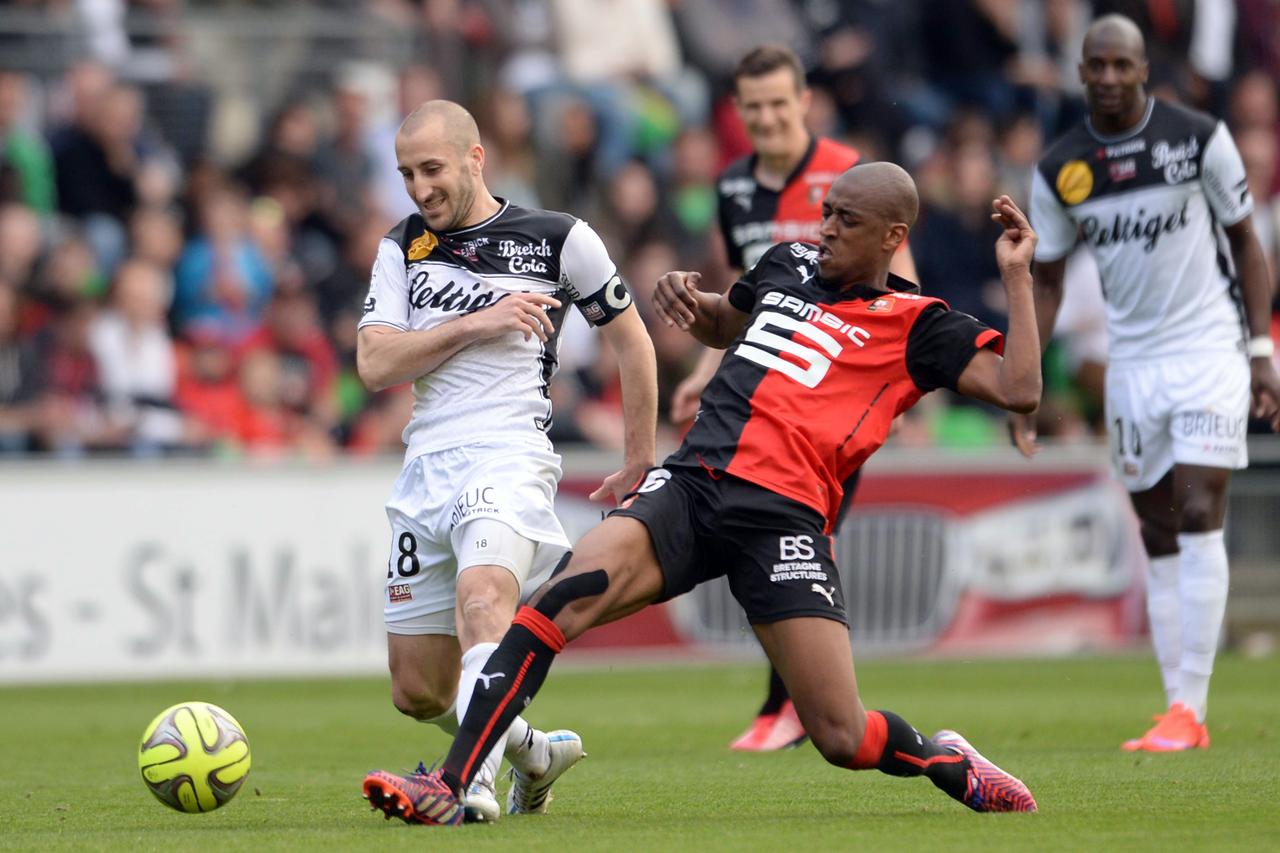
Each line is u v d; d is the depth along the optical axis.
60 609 42.84
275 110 58.12
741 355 18.08
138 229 49.91
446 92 59.47
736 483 17.28
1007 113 61.12
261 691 40.81
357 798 20.88
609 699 37.75
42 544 42.78
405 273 19.52
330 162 54.56
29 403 46.47
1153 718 31.78
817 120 59.59
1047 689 38.62
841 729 16.98
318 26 58.69
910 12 61.97
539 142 57.72
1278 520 49.75
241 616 43.91
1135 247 26.91
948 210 54.81
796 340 17.81
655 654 46.97
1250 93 59.12
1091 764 23.47
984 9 61.50
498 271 19.33
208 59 57.62
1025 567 47.56
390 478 45.12
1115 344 27.59
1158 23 60.53
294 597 44.28
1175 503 26.80
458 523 18.53
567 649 46.56
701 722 32.44
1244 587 49.59
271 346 50.22
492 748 16.70
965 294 54.50
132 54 56.41
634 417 19.61
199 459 45.91
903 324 17.58
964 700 35.97
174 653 43.50
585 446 49.69
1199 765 23.25
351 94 55.28
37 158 51.72
